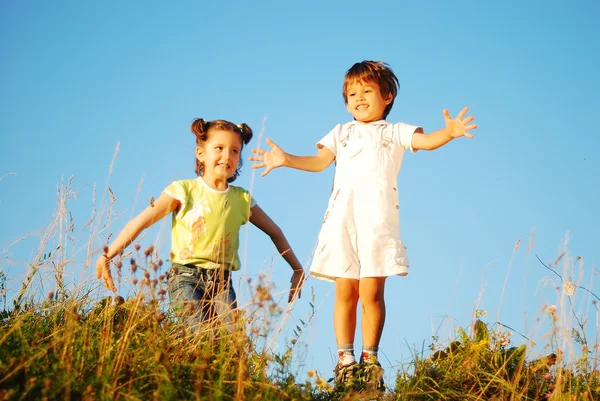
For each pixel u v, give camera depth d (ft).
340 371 13.70
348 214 14.98
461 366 13.53
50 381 9.51
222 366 11.30
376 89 15.99
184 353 11.71
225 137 16.08
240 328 11.84
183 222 15.52
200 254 15.28
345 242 14.79
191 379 10.82
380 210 14.82
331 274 14.65
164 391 10.09
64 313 13.04
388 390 13.24
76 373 10.18
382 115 16.48
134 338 11.81
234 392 10.91
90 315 12.72
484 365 13.84
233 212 15.81
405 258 14.66
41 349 10.71
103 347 11.06
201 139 16.25
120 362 10.68
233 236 15.88
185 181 15.87
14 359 9.93
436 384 12.86
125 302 12.80
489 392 13.21
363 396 12.53
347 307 14.61
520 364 13.17
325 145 15.83
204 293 14.76
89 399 9.48
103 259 14.24
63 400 9.74
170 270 14.60
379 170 15.19
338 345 14.42
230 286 15.52
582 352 13.91
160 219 15.47
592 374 13.71
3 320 12.89
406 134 15.44
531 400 13.03
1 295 13.39
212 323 12.69
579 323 13.97
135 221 15.14
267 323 11.75
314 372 12.06
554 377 13.57
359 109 16.06
